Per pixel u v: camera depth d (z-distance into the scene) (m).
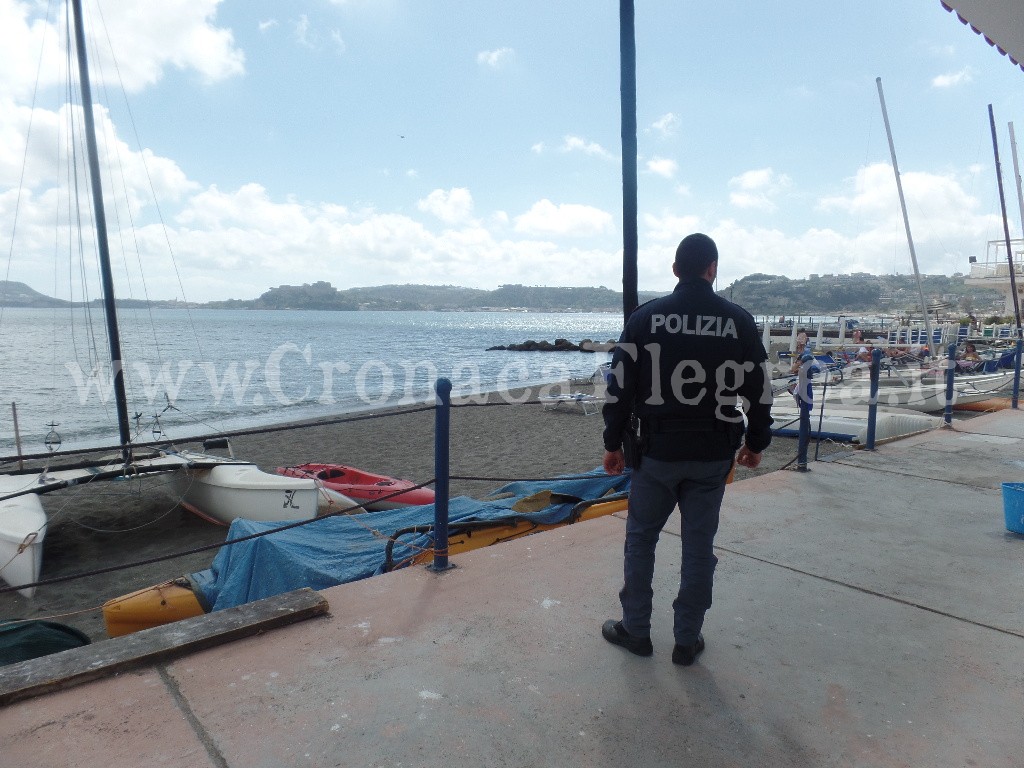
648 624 2.97
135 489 10.64
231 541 3.89
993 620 3.43
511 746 2.31
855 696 2.69
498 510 5.87
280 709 2.50
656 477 2.77
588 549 4.34
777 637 3.20
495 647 3.02
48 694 2.57
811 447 12.56
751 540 4.67
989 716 2.56
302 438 15.22
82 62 12.34
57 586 6.88
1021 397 16.66
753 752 2.31
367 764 2.20
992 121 31.94
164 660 2.85
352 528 5.72
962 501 5.82
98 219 12.11
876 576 4.03
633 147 4.65
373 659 2.89
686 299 2.71
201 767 2.16
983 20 3.64
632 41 4.57
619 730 2.42
